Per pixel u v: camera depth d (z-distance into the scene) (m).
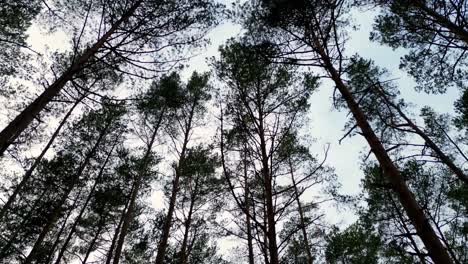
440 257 4.15
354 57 8.87
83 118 13.81
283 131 7.52
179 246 12.53
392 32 9.44
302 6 6.81
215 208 12.55
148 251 14.84
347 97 6.58
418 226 4.59
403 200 4.97
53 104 11.41
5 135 5.48
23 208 13.54
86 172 14.52
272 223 3.81
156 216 12.62
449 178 10.91
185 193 13.50
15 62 9.98
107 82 10.16
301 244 12.20
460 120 11.16
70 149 14.45
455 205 10.92
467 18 7.45
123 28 7.52
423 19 8.77
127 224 11.98
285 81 8.08
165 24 7.72
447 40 7.84
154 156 14.45
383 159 5.62
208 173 13.52
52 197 14.75
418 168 10.68
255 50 7.42
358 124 6.30
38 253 13.77
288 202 4.06
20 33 10.62
